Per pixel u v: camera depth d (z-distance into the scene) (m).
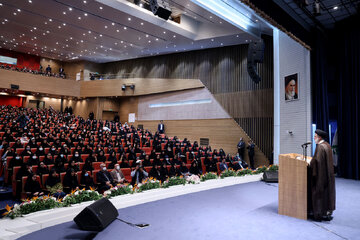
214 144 16.52
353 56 9.05
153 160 10.02
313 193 3.93
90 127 16.09
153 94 21.28
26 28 16.69
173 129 19.36
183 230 3.39
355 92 8.85
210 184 6.24
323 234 3.33
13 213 3.48
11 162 7.80
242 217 3.99
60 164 7.63
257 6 7.24
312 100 9.60
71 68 26.23
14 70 21.31
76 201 4.12
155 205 4.60
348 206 4.80
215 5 10.77
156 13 9.32
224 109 16.12
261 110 14.30
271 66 13.92
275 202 4.93
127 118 23.48
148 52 19.89
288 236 3.24
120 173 7.63
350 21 9.17
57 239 3.03
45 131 13.02
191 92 18.31
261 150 14.15
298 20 9.03
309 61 9.57
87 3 12.35
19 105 25.33
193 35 15.45
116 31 15.84
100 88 23.38
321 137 4.12
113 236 3.15
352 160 8.76
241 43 15.24
